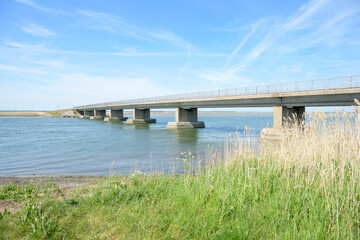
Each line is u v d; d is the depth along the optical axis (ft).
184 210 16.03
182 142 99.91
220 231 13.28
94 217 16.10
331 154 16.63
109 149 80.53
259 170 19.79
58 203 18.56
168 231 13.51
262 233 12.83
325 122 18.30
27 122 306.96
